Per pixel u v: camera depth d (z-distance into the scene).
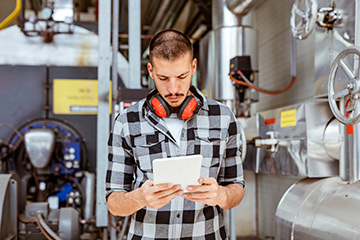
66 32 3.83
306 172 2.12
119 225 3.01
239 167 1.45
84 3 5.98
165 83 1.23
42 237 2.92
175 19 5.29
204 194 1.17
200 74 3.86
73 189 3.64
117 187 1.40
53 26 3.84
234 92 3.21
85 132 3.82
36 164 3.37
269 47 3.97
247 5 3.09
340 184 1.74
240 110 3.20
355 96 1.50
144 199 1.19
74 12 4.82
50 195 3.57
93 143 3.83
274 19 3.84
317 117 2.14
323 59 2.09
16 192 2.75
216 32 3.38
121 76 3.87
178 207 1.35
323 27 2.06
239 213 4.11
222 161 1.44
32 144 3.36
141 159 1.37
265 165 2.73
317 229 1.64
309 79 3.18
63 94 3.83
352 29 1.81
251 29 3.33
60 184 3.62
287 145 2.37
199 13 4.70
